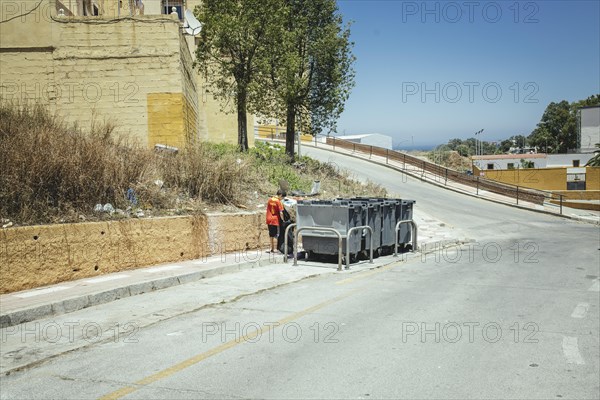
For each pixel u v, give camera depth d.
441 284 10.59
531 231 23.31
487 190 36.50
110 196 11.47
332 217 12.81
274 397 4.73
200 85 30.97
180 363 5.66
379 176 38.66
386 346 6.29
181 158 14.55
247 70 23.56
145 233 11.19
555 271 12.44
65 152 10.59
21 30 18.09
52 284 9.18
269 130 52.12
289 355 5.93
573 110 84.19
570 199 44.66
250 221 14.22
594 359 5.87
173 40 18.55
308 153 46.56
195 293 9.35
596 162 58.66
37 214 9.63
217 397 4.73
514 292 9.78
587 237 20.88
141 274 10.27
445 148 70.62
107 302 8.62
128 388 4.95
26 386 5.02
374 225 13.95
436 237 19.34
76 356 5.92
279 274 11.41
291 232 14.09
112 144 12.73
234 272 11.63
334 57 26.42
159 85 18.56
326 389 4.92
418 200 31.17
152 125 18.56
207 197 14.40
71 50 18.28
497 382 5.13
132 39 18.50
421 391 4.89
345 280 10.95
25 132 10.72
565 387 5.02
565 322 7.54
